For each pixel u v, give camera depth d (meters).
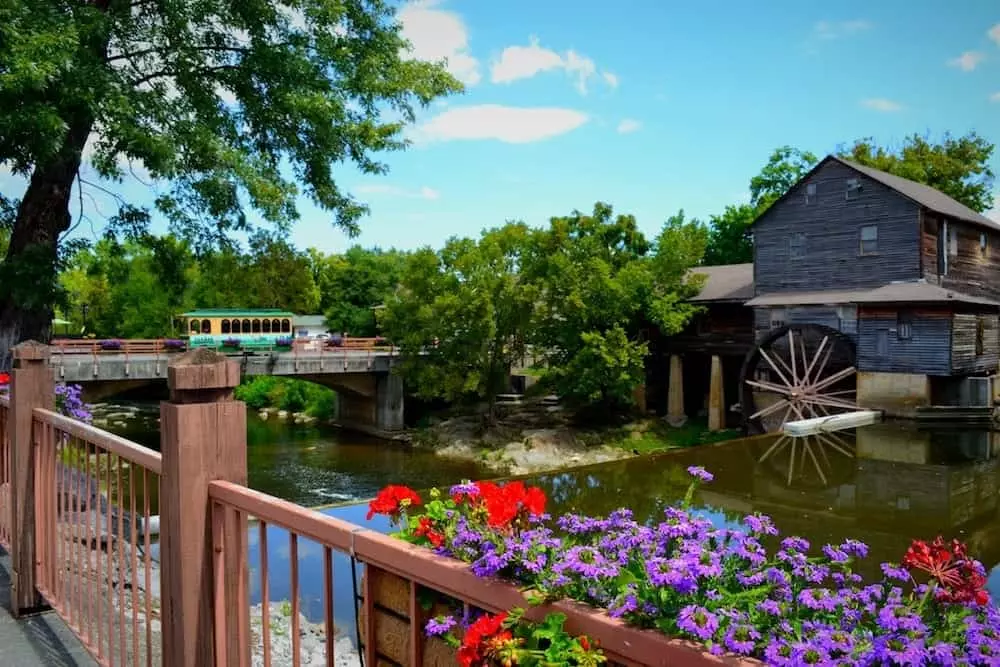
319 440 31.11
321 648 4.90
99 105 9.14
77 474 3.33
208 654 2.17
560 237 28.59
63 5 9.93
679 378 29.75
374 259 57.00
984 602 1.56
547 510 5.76
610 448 26.23
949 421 18.75
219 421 2.20
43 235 10.51
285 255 13.51
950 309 20.75
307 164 12.77
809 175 25.62
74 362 24.20
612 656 1.26
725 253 41.69
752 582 1.59
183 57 10.98
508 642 1.30
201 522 2.16
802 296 24.86
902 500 7.51
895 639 1.20
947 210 24.19
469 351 29.23
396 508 1.96
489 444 27.75
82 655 3.44
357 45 12.60
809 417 23.33
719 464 8.52
